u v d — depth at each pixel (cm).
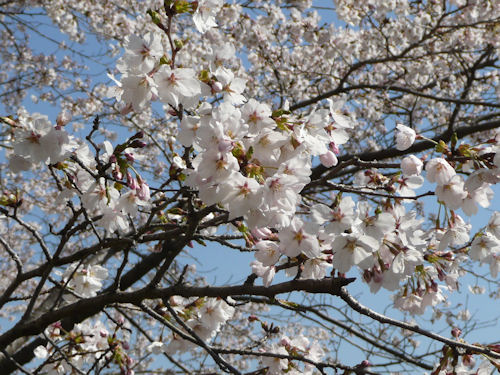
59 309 314
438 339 252
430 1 821
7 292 318
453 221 253
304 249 218
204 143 193
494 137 233
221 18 734
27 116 243
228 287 271
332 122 251
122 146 242
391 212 240
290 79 892
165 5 228
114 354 348
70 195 281
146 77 216
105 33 861
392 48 889
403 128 243
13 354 514
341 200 212
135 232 296
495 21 751
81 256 303
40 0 865
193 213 255
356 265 215
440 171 234
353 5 802
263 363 333
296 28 820
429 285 269
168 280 666
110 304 331
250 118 207
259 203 194
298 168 205
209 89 230
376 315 248
